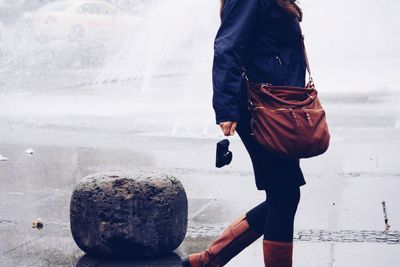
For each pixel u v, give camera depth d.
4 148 13.75
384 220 8.70
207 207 9.40
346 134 15.22
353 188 10.37
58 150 13.58
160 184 7.39
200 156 12.98
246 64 5.93
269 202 6.12
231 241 6.43
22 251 7.57
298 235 8.09
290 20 5.93
